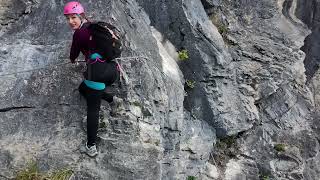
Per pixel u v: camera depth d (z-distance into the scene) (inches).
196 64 333.4
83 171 233.5
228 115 342.6
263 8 411.8
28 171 228.8
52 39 273.9
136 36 283.7
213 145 341.4
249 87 370.3
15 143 237.9
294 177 358.3
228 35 384.5
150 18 333.1
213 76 335.3
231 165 347.6
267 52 387.5
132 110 249.6
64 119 245.4
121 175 235.9
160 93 272.4
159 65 291.0
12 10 291.9
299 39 411.8
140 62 263.4
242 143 361.1
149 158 243.6
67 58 263.0
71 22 221.3
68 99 250.1
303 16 457.1
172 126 290.7
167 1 328.5
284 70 387.5
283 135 377.4
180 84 302.4
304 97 407.2
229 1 400.2
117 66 237.6
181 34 332.2
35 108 248.4
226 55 341.4
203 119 341.7
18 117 245.3
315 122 397.1
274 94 390.0
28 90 253.1
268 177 353.4
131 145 241.0
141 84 258.8
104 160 237.0
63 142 239.3
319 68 456.4
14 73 259.4
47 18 284.2
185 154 316.8
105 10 274.5
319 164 378.3
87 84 225.8
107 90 250.4
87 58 225.1
